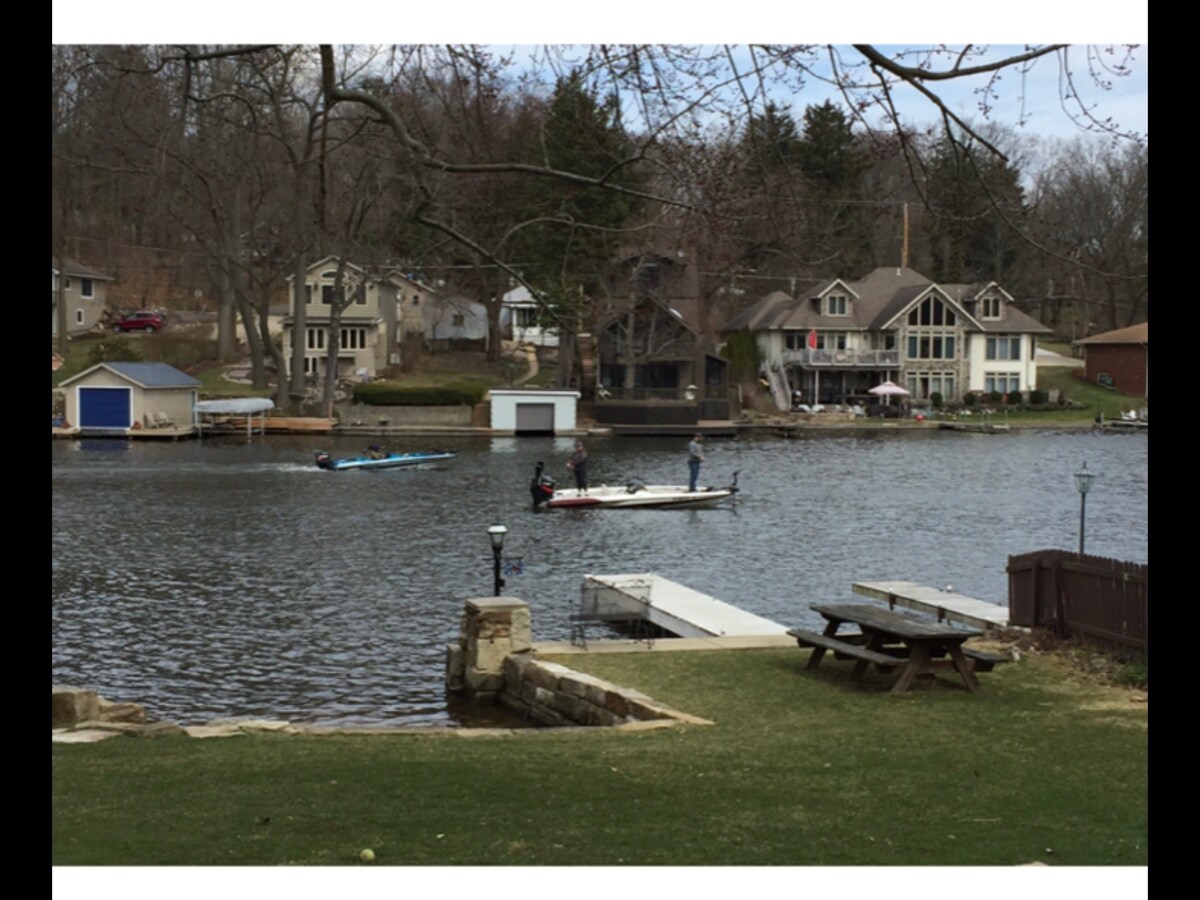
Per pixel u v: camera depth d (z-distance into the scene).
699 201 12.71
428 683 19.81
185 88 14.91
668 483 52.59
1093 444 75.00
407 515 41.72
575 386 87.00
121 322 92.06
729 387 90.62
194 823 9.51
